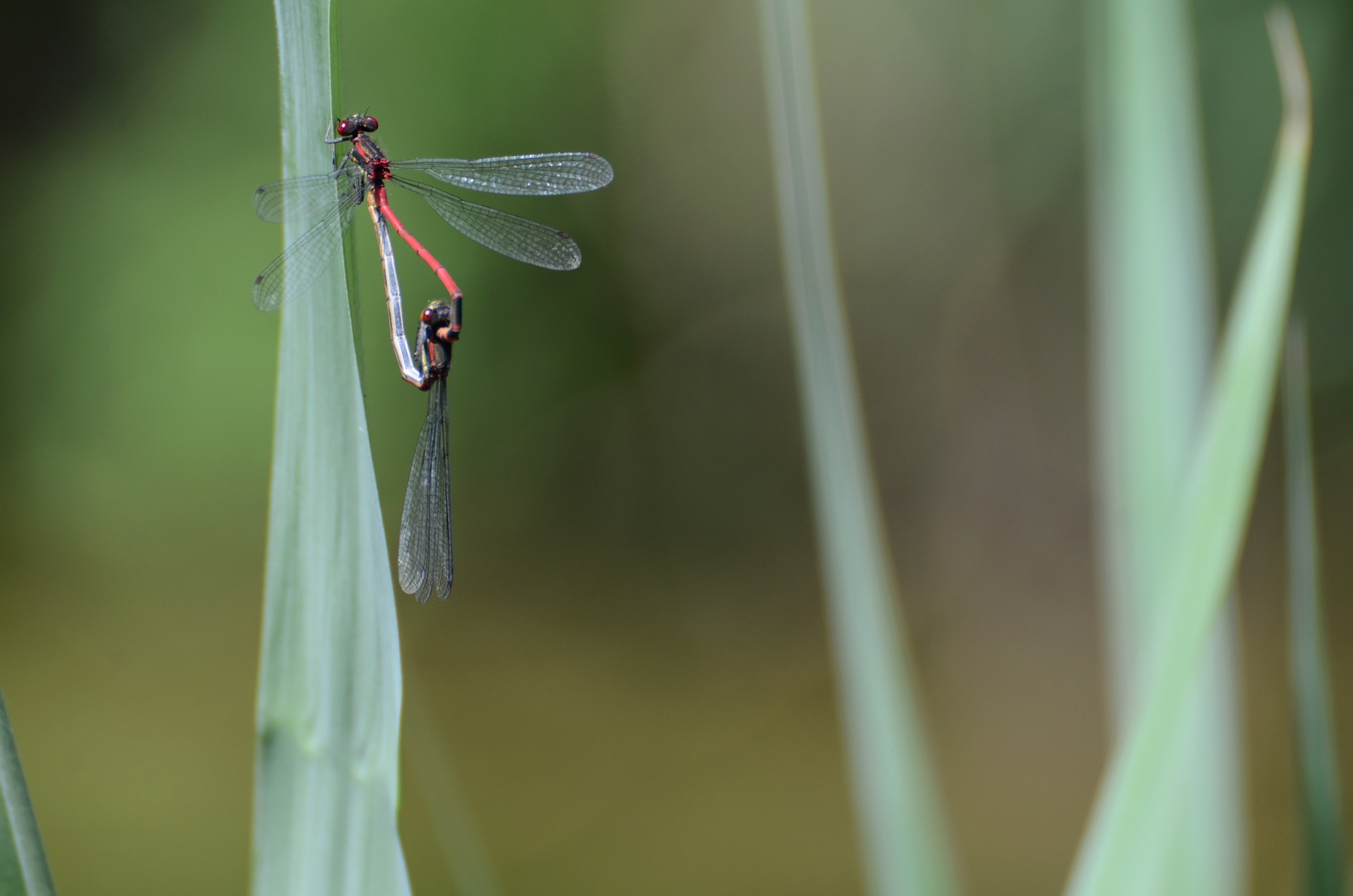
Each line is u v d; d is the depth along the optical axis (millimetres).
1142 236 900
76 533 1912
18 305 1866
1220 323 1397
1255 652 1765
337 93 877
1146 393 899
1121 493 899
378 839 825
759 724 1718
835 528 894
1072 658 1846
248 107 1830
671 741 1674
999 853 1414
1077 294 2006
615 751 1636
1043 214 1997
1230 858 895
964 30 1952
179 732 1614
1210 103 1877
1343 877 887
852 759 896
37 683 1696
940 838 896
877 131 2025
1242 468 878
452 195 933
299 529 833
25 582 1909
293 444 835
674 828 1457
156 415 1872
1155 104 900
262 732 825
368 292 1823
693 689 1816
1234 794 895
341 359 849
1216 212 1894
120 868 1332
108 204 1844
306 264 848
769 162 2025
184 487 1889
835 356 893
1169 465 898
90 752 1559
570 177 936
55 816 1420
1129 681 899
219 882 1320
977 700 1759
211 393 1854
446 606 1990
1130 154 901
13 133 1847
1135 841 878
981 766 1607
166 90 1841
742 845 1413
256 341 1843
